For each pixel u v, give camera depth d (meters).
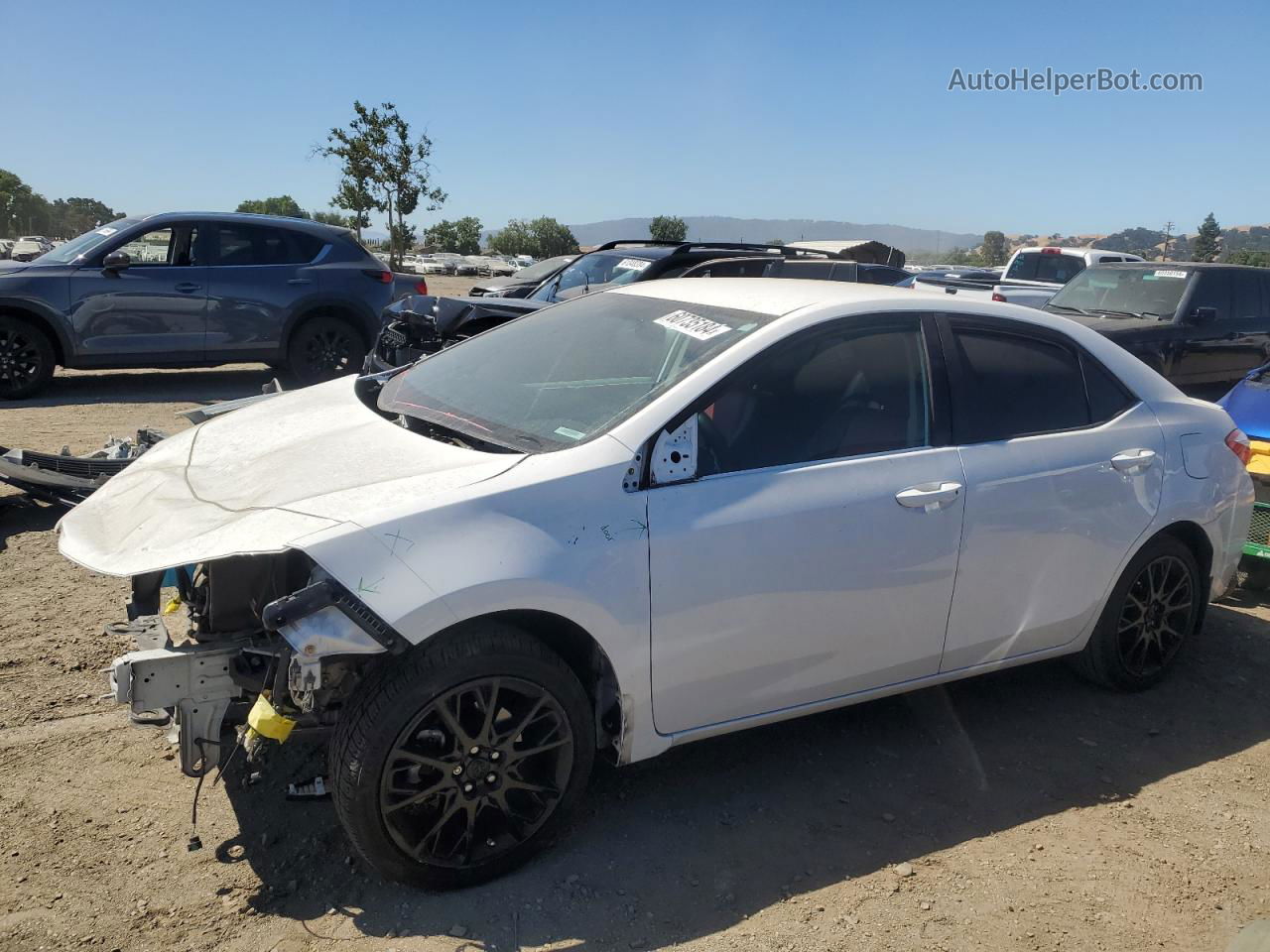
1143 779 3.71
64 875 2.84
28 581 4.97
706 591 3.04
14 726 3.61
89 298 9.90
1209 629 5.21
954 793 3.55
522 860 2.97
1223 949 2.80
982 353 3.78
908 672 3.60
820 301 3.51
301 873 2.91
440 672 2.70
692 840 3.18
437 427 3.52
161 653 2.78
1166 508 4.13
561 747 2.96
